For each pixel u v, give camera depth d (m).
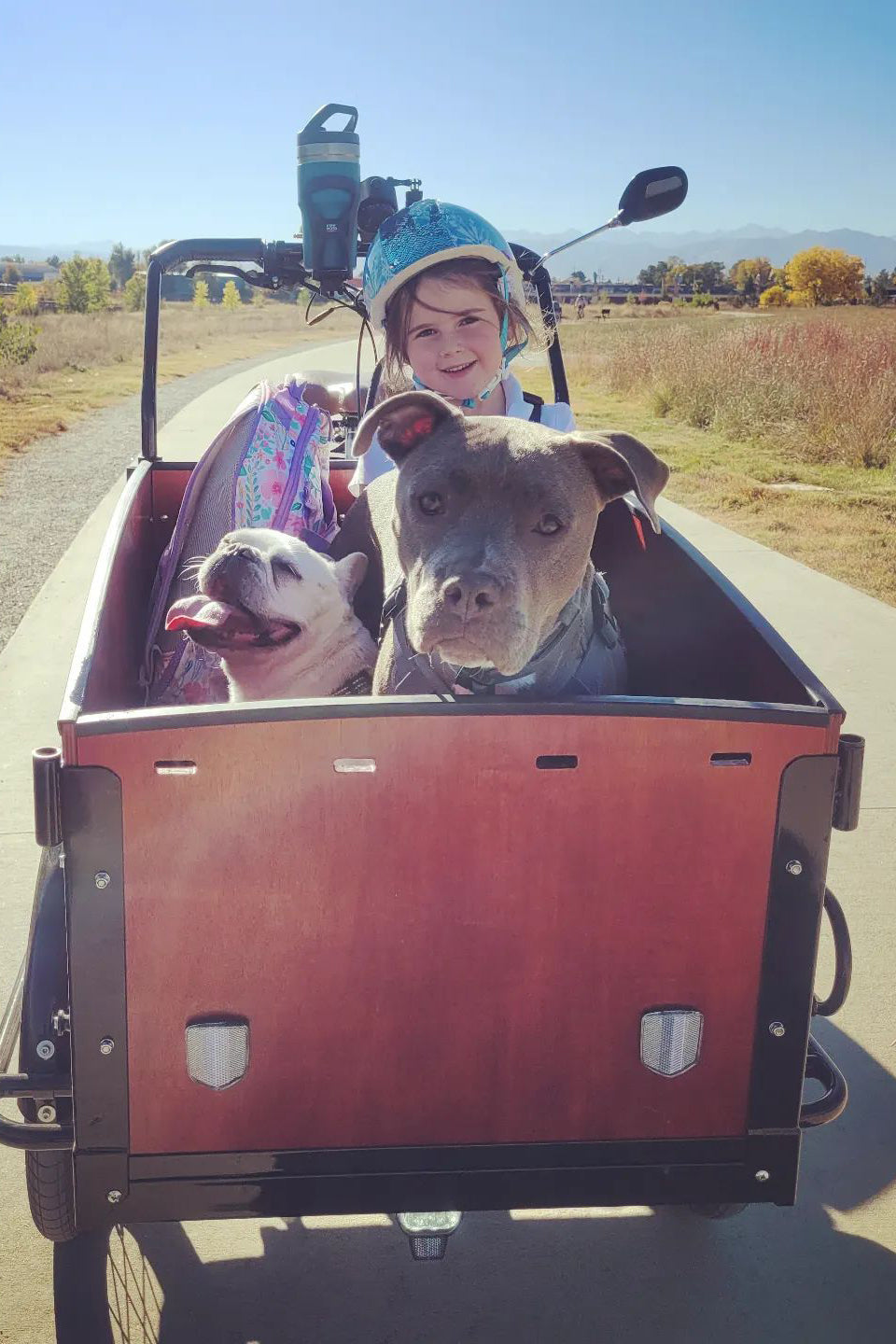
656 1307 2.38
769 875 1.80
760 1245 2.55
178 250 4.15
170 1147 1.83
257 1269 2.46
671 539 2.81
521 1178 1.92
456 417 2.16
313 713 1.65
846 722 5.11
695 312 62.12
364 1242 2.55
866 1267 2.49
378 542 2.93
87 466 11.45
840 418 12.98
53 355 23.97
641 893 1.79
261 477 3.32
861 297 80.31
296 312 66.62
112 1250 2.50
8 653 5.80
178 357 27.58
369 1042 1.82
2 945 3.44
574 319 48.78
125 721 1.62
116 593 2.61
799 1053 1.89
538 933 1.79
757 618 2.31
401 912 1.76
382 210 4.31
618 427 14.81
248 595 2.43
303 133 3.54
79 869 1.68
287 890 1.73
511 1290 2.42
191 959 1.74
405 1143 1.89
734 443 13.45
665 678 2.89
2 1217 2.56
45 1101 1.96
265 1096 1.82
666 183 3.36
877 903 3.82
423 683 2.21
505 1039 1.84
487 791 1.72
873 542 8.38
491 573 1.87
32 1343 2.23
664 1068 1.87
